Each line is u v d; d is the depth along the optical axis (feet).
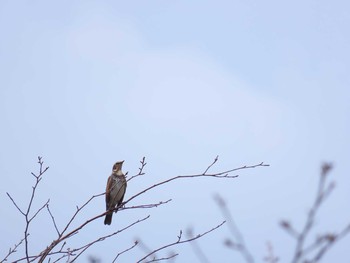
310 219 16.12
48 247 34.22
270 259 17.61
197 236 28.25
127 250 31.01
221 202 18.61
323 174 16.35
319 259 15.74
